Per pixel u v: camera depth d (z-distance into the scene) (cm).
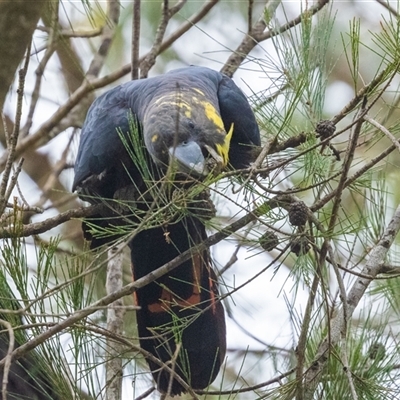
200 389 795
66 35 1023
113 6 1089
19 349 564
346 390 660
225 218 862
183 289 829
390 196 1002
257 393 690
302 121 784
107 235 697
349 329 720
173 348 802
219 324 816
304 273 698
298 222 614
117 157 818
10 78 696
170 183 611
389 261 848
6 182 628
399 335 779
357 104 668
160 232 797
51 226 712
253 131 845
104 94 888
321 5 848
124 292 618
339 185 607
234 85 875
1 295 640
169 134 698
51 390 666
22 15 675
